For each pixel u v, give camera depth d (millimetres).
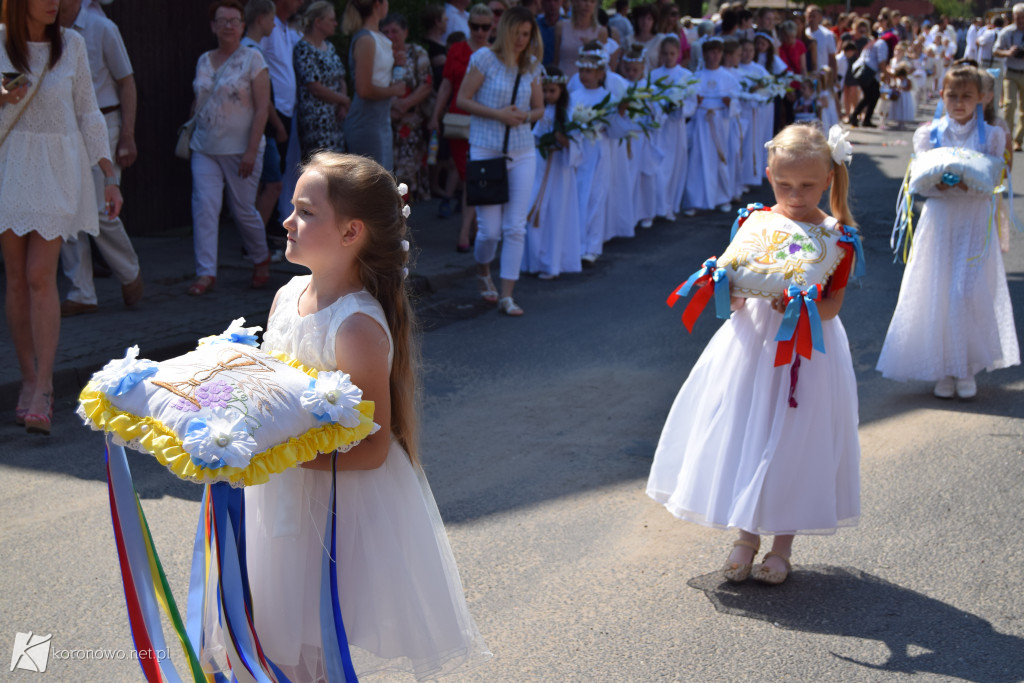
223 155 7156
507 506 4250
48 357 4844
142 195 9297
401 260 2312
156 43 9164
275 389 2016
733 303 3598
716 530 4070
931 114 22547
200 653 2236
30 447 4727
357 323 2182
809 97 13742
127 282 6754
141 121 9148
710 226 10812
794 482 3453
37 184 4680
